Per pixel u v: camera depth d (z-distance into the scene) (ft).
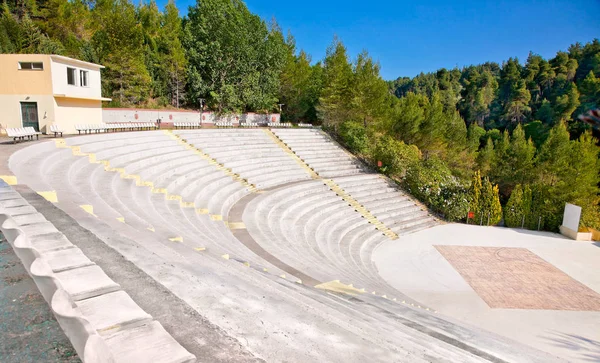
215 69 154.30
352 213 92.63
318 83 179.52
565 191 105.19
